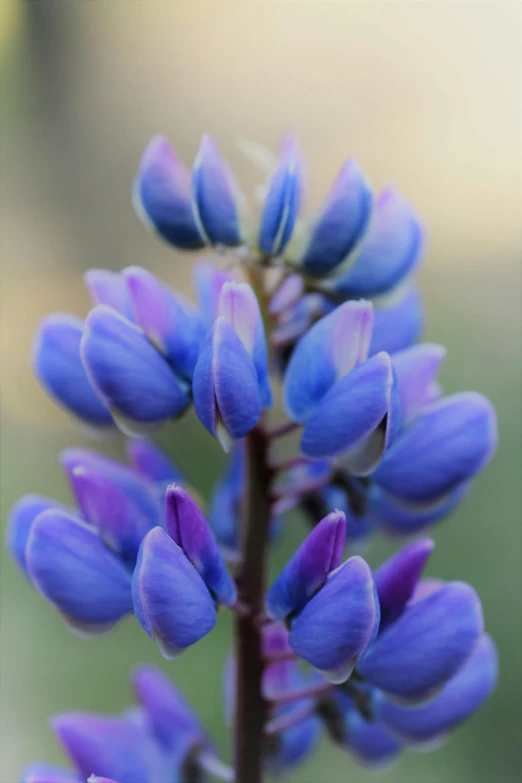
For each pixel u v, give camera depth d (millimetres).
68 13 646
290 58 590
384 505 278
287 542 419
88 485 267
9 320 568
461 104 539
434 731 275
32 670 422
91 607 267
